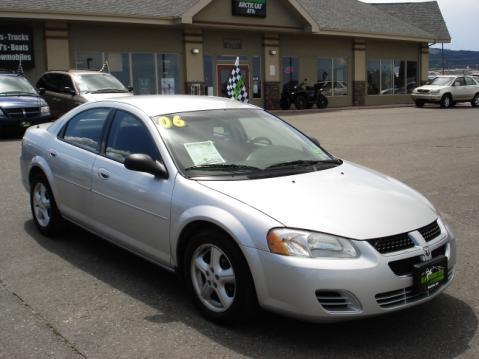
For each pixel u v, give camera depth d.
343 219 3.73
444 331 3.92
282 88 28.28
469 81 30.89
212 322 4.03
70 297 4.49
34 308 4.28
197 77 24.86
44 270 5.09
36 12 19.83
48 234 6.01
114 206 4.84
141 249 4.63
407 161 11.12
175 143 4.58
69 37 21.53
